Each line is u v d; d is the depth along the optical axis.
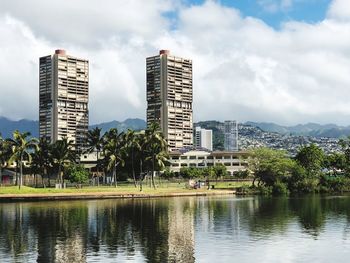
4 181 183.12
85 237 59.16
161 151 166.75
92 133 174.12
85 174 174.75
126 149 167.00
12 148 138.38
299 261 44.88
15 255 48.12
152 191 147.25
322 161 192.62
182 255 47.72
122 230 65.19
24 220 76.88
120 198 132.62
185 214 86.00
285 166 164.38
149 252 49.28
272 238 57.59
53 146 169.75
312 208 98.50
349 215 83.06
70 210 94.31
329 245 52.69
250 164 170.12
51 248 51.75
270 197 140.88
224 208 98.88
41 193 127.94
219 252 49.09
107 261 45.19
